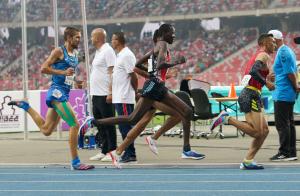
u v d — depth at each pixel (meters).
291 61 24.88
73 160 23.73
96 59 26.92
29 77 99.31
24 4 39.50
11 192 17.56
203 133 40.59
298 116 47.84
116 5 106.62
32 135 44.88
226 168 23.75
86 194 16.98
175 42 103.19
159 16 104.12
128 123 23.91
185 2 104.12
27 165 25.44
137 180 20.20
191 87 44.41
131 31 105.62
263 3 98.69
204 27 102.50
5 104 47.91
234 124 22.83
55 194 17.03
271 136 41.69
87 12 106.44
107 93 26.64
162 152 30.38
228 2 101.19
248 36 100.25
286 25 97.69
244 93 22.58
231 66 99.38
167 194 16.77
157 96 23.50
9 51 103.88
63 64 22.89
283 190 17.31
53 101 23.05
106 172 22.78
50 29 103.56
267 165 24.12
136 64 24.66
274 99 25.39
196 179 20.27
